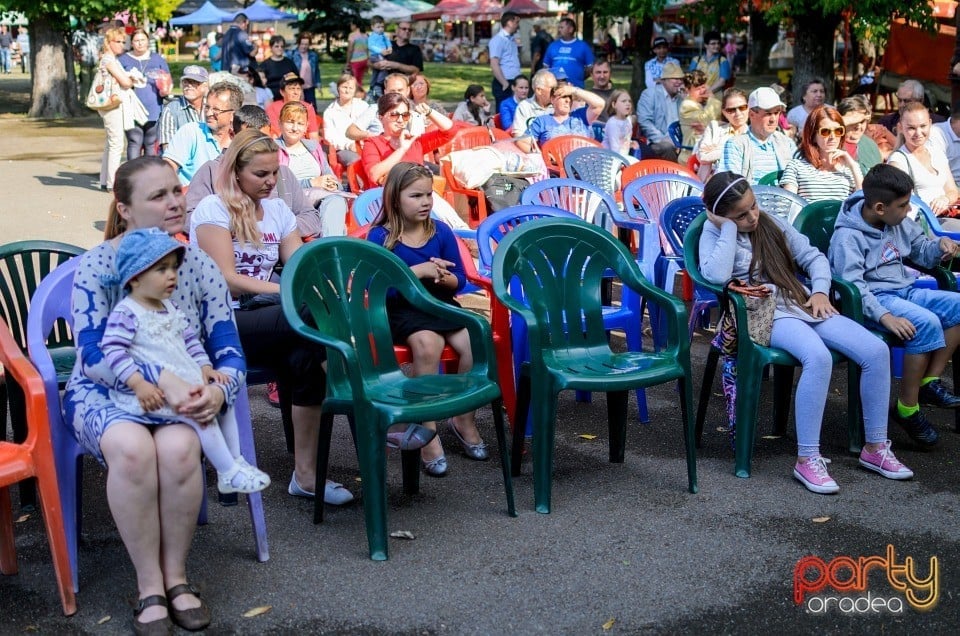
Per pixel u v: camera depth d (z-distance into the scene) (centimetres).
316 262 389
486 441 482
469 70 3562
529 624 324
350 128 955
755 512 405
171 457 314
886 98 1772
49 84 2047
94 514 402
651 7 1584
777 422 493
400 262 411
